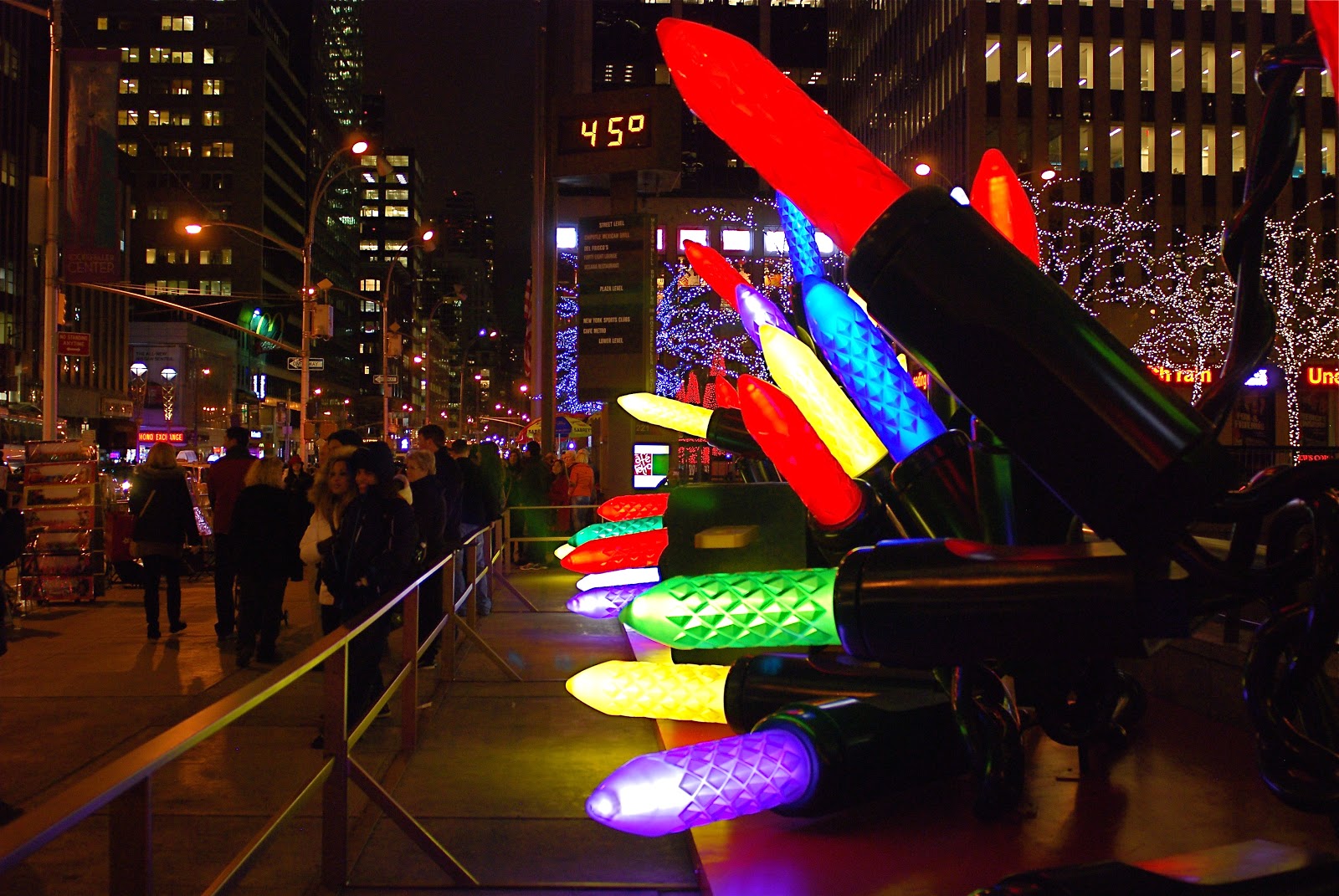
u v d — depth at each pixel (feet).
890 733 15.31
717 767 13.74
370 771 19.11
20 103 246.27
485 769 19.08
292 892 13.53
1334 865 8.63
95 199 61.36
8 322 236.84
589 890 13.60
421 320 612.70
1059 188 170.50
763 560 20.92
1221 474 8.35
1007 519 12.09
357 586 21.53
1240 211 9.43
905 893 12.69
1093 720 15.21
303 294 99.66
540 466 60.03
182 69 405.39
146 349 302.66
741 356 148.97
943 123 181.47
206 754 20.26
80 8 404.36
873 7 225.76
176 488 35.24
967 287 8.45
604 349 63.82
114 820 7.88
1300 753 8.83
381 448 22.00
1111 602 9.23
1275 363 156.25
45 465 44.29
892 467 12.48
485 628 36.29
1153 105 172.14
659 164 62.18
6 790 18.20
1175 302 167.94
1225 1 172.76
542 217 72.54
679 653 20.08
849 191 8.63
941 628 9.66
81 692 26.08
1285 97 9.00
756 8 267.18
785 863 13.70
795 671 18.45
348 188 574.56
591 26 252.62
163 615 41.42
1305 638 8.62
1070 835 14.61
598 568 29.91
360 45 632.38
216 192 402.11
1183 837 14.47
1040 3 171.12
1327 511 8.22
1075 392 8.30
